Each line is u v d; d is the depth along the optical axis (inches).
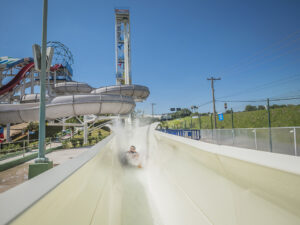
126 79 2817.4
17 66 2512.3
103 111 1379.2
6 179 444.8
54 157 790.5
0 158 621.9
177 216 125.9
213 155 102.2
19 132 2087.8
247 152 81.3
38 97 2049.7
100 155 130.9
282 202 57.3
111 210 119.6
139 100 2731.3
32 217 37.4
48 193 45.6
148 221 122.6
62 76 3043.8
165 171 193.5
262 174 66.1
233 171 82.9
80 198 71.2
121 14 2898.6
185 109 3191.4
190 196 124.0
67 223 54.4
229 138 716.7
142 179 193.6
